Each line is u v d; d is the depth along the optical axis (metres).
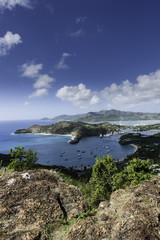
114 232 4.61
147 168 21.98
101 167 26.42
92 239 4.51
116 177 24.36
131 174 22.03
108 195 23.36
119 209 5.96
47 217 5.89
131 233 4.35
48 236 5.00
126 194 7.64
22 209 6.05
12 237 4.62
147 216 5.05
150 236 4.23
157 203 5.87
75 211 6.52
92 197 20.03
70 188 8.17
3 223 5.32
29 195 6.88
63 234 5.13
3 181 7.80
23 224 5.41
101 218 5.52
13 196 6.69
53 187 7.84
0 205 6.09
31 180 8.15
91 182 26.98
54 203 6.62
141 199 6.26
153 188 7.40
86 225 5.10
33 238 4.63
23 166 25.38
